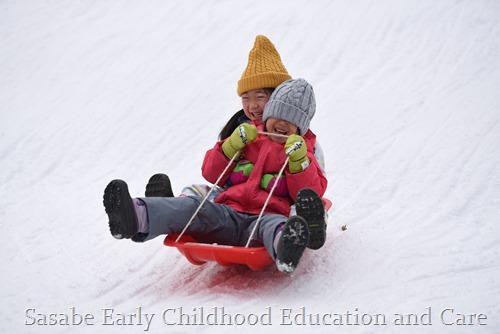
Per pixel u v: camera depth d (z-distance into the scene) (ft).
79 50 98.37
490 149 57.77
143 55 94.63
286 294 35.14
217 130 71.15
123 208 32.73
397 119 67.87
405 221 46.34
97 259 43.09
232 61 89.71
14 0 120.98
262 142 39.96
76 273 40.50
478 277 35.99
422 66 80.84
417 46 86.89
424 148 60.29
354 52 87.86
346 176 56.65
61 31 106.01
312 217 33.73
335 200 51.96
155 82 85.56
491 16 91.86
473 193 50.19
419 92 73.61
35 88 87.10
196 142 68.69
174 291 36.96
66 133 73.00
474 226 44.37
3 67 94.43
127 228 33.12
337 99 75.10
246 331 30.14
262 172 39.14
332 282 36.45
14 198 56.80
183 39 98.53
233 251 34.09
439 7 97.09
